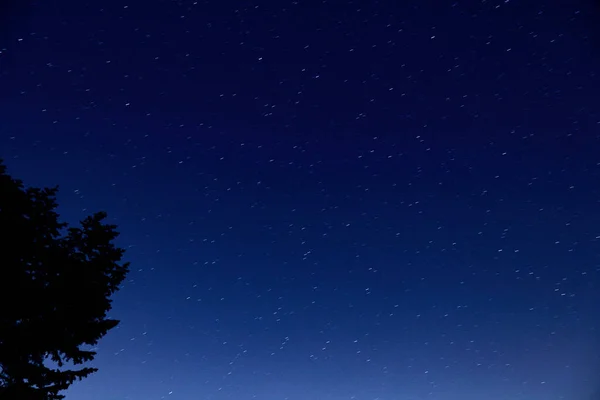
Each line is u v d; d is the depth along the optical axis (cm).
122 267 1562
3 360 1342
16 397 1291
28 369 1355
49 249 1484
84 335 1448
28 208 1483
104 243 1548
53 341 1395
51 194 1532
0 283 1365
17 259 1434
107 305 1489
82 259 1530
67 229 1548
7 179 1476
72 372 1396
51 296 1420
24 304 1375
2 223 1411
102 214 1577
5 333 1338
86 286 1447
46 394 1346
